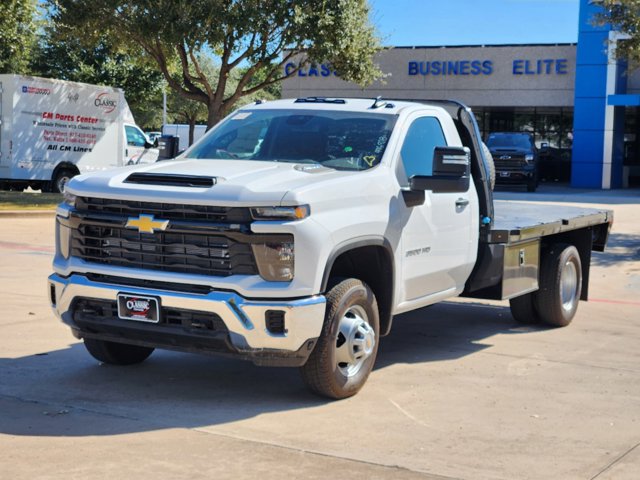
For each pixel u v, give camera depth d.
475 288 7.80
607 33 34.38
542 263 8.95
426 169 6.99
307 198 5.58
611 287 12.10
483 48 36.94
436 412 5.92
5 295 9.74
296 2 24.47
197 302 5.50
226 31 24.50
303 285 5.53
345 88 38.66
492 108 38.84
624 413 6.03
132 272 5.76
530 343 8.32
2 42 27.59
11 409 5.67
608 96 34.38
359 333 6.11
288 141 6.82
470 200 7.49
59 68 40.72
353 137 6.72
